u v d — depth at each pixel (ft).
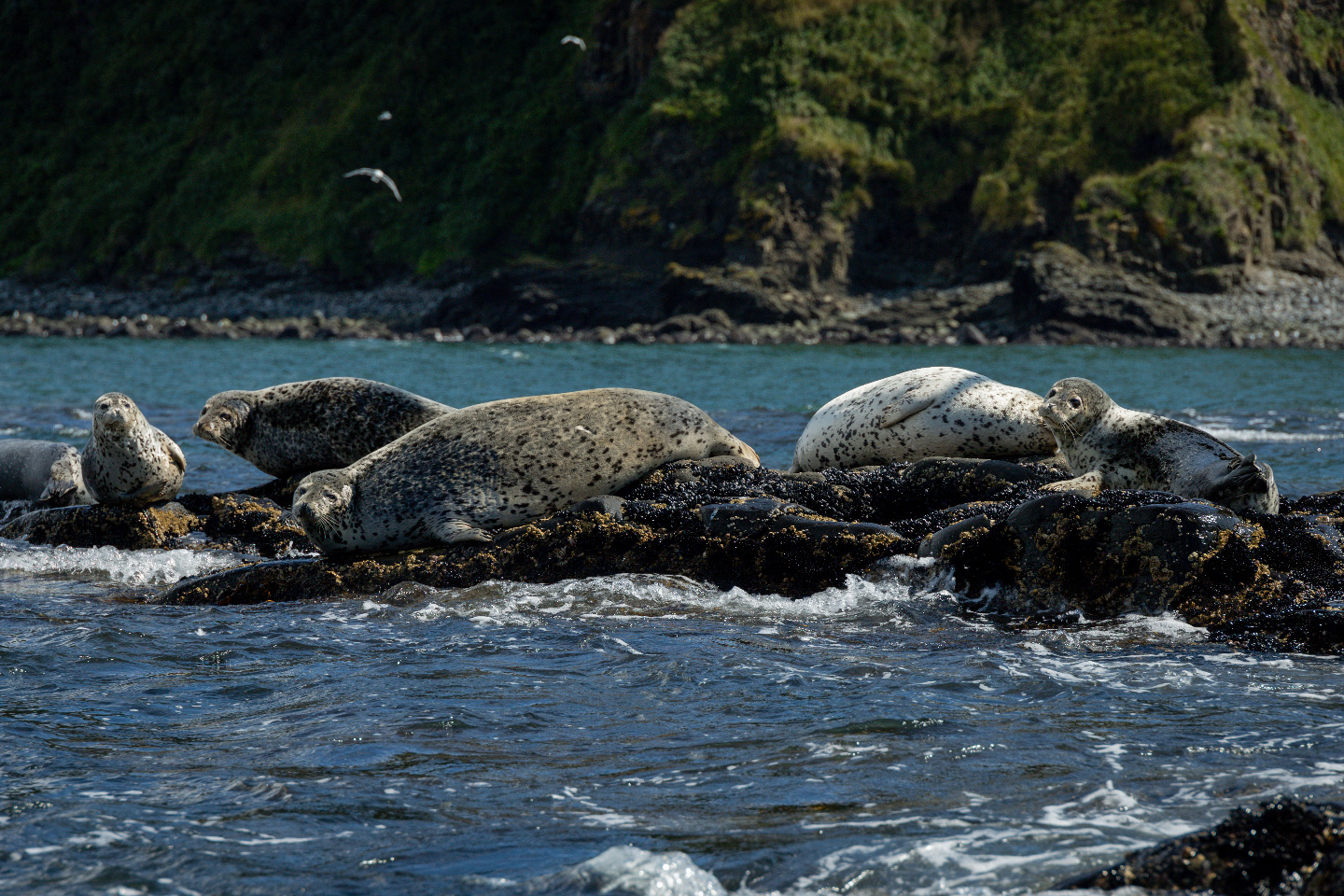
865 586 72.90
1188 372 295.89
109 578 87.76
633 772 43.78
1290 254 537.24
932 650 61.41
